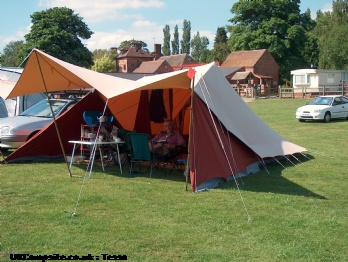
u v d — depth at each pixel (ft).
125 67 280.10
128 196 24.76
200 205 23.11
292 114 88.17
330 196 25.23
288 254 16.74
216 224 20.06
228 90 33.35
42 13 166.91
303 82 153.38
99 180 28.99
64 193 25.20
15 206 22.47
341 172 31.91
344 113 75.97
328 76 150.10
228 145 29.63
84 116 33.99
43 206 22.53
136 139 30.55
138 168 33.53
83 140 35.14
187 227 19.62
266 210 22.29
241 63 201.46
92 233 18.70
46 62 28.55
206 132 27.78
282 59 210.38
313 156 38.63
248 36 210.18
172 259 16.21
